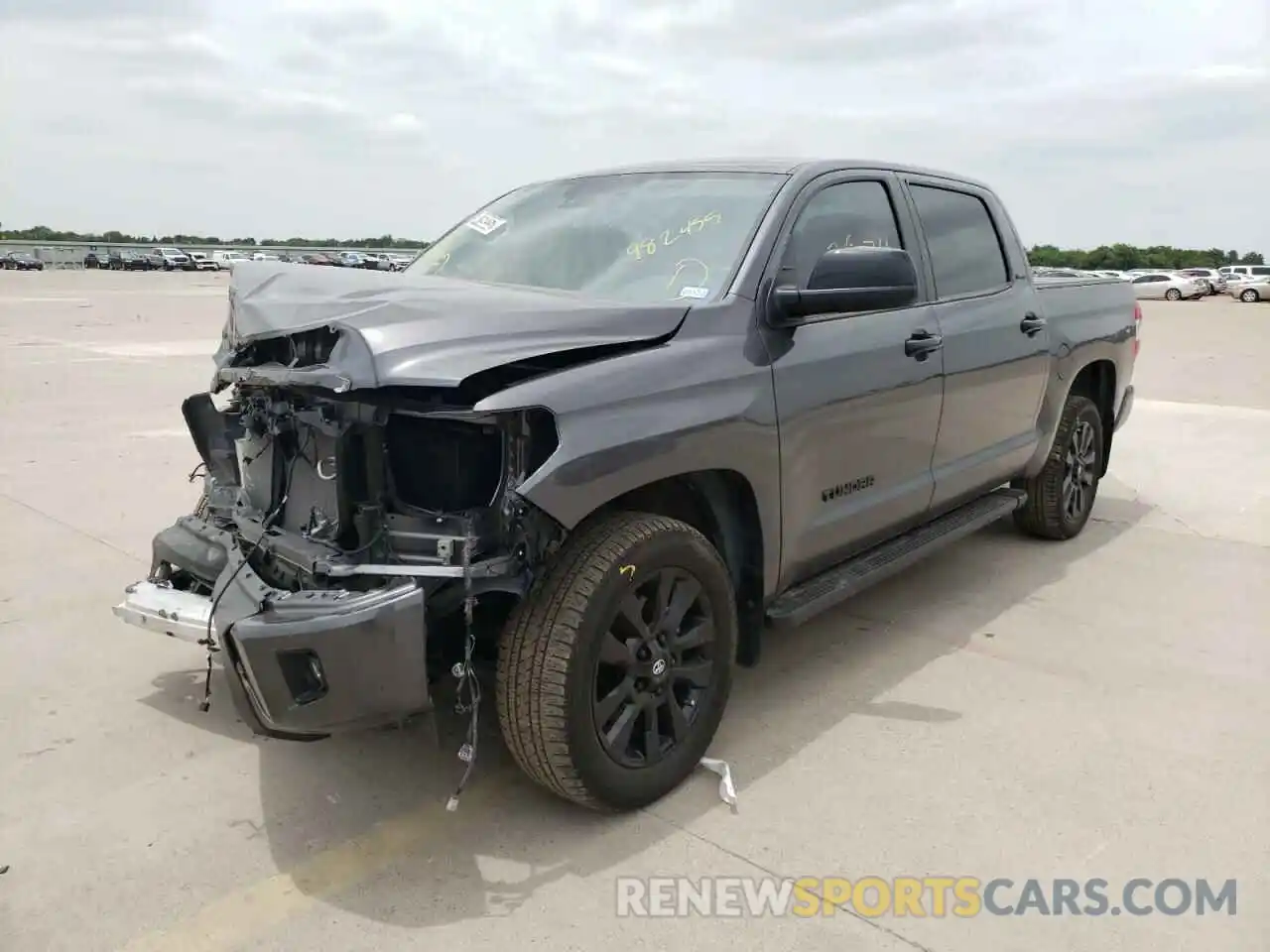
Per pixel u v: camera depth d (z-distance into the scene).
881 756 3.47
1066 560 5.68
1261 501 7.04
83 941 2.54
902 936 2.58
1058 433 5.78
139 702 3.82
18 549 5.47
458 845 2.96
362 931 2.59
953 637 4.55
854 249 3.37
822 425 3.63
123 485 6.86
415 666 2.66
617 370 2.96
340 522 2.88
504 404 2.68
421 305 2.96
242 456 3.43
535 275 3.83
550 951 2.52
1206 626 4.69
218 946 2.54
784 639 4.53
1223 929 2.61
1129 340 6.34
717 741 3.58
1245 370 14.86
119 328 20.27
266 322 3.06
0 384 11.54
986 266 4.96
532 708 2.82
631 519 3.03
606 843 2.97
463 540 2.71
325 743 3.55
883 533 4.21
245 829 3.03
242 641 2.66
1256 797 3.21
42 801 3.16
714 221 3.69
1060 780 3.31
